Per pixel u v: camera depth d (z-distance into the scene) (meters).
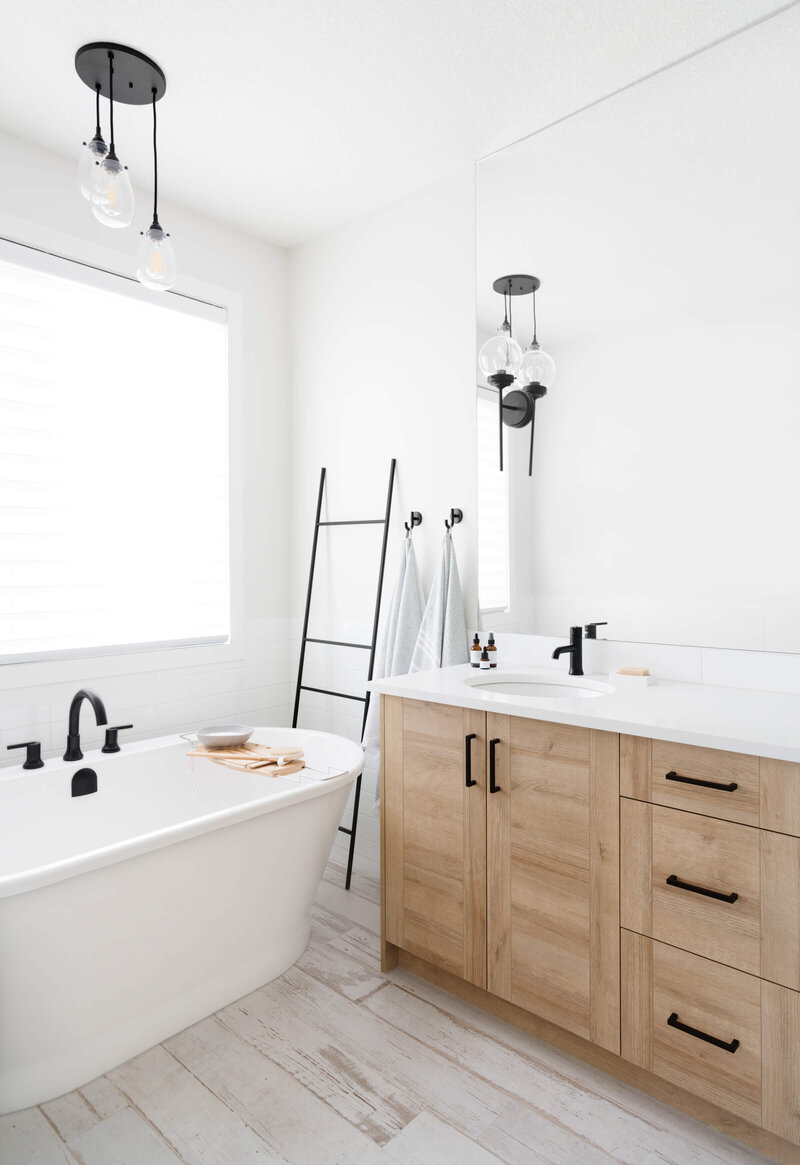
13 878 1.51
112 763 2.40
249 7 1.82
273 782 2.62
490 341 2.52
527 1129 1.56
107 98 2.17
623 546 2.19
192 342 2.96
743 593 1.94
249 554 3.14
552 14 1.84
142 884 1.73
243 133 2.38
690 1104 1.56
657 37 1.93
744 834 1.41
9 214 2.37
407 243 2.79
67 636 2.57
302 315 3.24
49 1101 1.66
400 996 2.06
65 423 2.56
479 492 2.57
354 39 1.94
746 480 1.93
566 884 1.71
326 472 3.14
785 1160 1.42
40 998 1.62
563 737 1.71
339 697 3.09
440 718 2.00
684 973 1.51
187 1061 1.78
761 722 1.54
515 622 2.47
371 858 2.86
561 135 2.29
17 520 2.44
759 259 1.90
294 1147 1.51
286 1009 2.00
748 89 1.92
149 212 2.76
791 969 1.36
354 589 3.02
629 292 2.16
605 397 2.22
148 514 2.80
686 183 2.04
